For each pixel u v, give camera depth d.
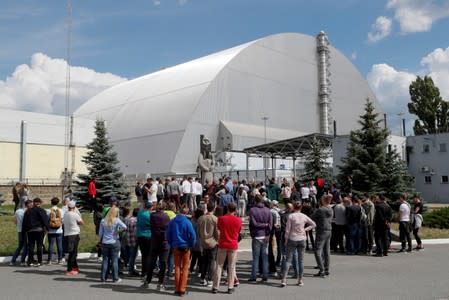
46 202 39.56
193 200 22.64
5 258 14.23
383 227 15.41
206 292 9.93
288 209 12.51
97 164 30.61
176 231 9.63
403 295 9.34
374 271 12.41
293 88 65.75
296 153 48.72
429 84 66.38
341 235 16.28
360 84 76.94
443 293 9.52
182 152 50.28
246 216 23.69
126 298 9.24
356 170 28.44
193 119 51.66
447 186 43.72
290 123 64.44
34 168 46.38
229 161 49.94
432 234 20.88
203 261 10.95
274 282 11.03
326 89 69.62
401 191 28.00
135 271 11.98
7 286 10.43
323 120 68.81
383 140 29.53
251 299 9.15
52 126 48.12
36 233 13.16
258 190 21.30
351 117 74.12
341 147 42.41
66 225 12.01
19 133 45.81
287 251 10.56
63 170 48.31
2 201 34.69
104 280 11.05
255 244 11.20
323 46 70.19
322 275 11.66
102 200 29.33
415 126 67.56
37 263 13.28
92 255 15.23
